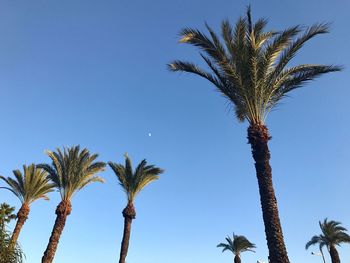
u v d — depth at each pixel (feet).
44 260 100.58
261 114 56.54
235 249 185.57
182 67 58.95
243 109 57.26
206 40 55.67
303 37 54.19
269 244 48.88
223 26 56.65
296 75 57.31
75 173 109.70
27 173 129.39
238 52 55.11
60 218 106.01
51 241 103.14
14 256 49.83
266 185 51.75
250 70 54.65
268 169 52.75
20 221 125.39
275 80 56.44
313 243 181.88
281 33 54.24
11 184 128.77
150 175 117.50
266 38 56.75
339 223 176.65
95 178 113.91
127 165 117.19
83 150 112.98
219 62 55.52
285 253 48.03
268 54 54.49
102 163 114.62
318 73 56.54
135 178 115.96
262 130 54.75
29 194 128.57
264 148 53.83
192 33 55.88
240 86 55.67
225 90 58.49
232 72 55.31
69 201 108.99
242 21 55.31
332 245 176.04
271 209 50.37
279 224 49.73
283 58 55.31
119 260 107.76
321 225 180.45
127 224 112.78
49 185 132.26
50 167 111.14
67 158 110.52
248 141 55.26
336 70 55.98
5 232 50.70
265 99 56.59
